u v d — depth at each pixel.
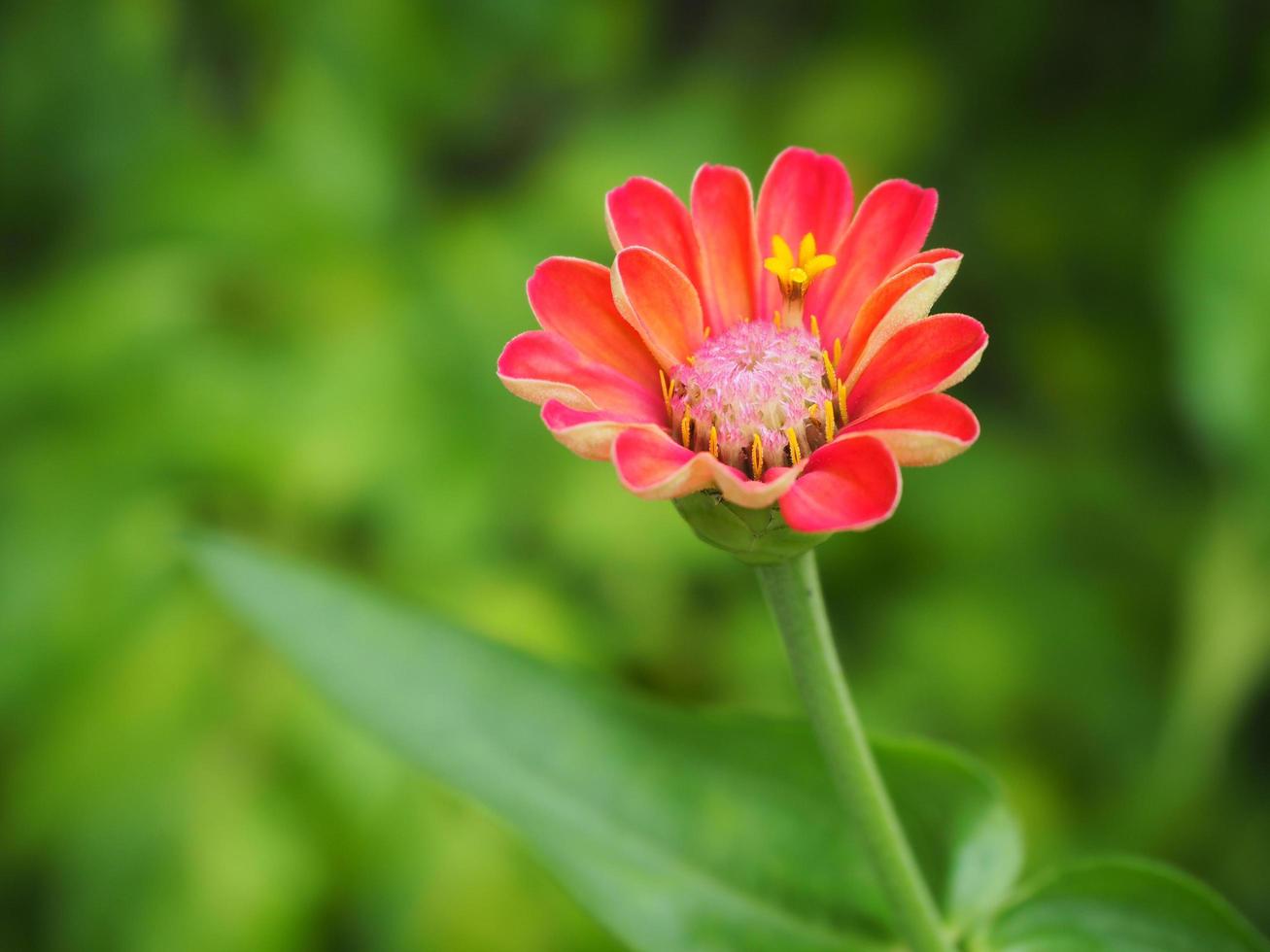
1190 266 0.49
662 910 0.32
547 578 0.49
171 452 0.48
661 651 0.49
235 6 0.58
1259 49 0.56
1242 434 0.47
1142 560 0.54
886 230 0.30
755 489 0.27
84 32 0.58
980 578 0.52
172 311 0.50
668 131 0.56
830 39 0.65
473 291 0.52
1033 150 0.61
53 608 0.46
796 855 0.32
